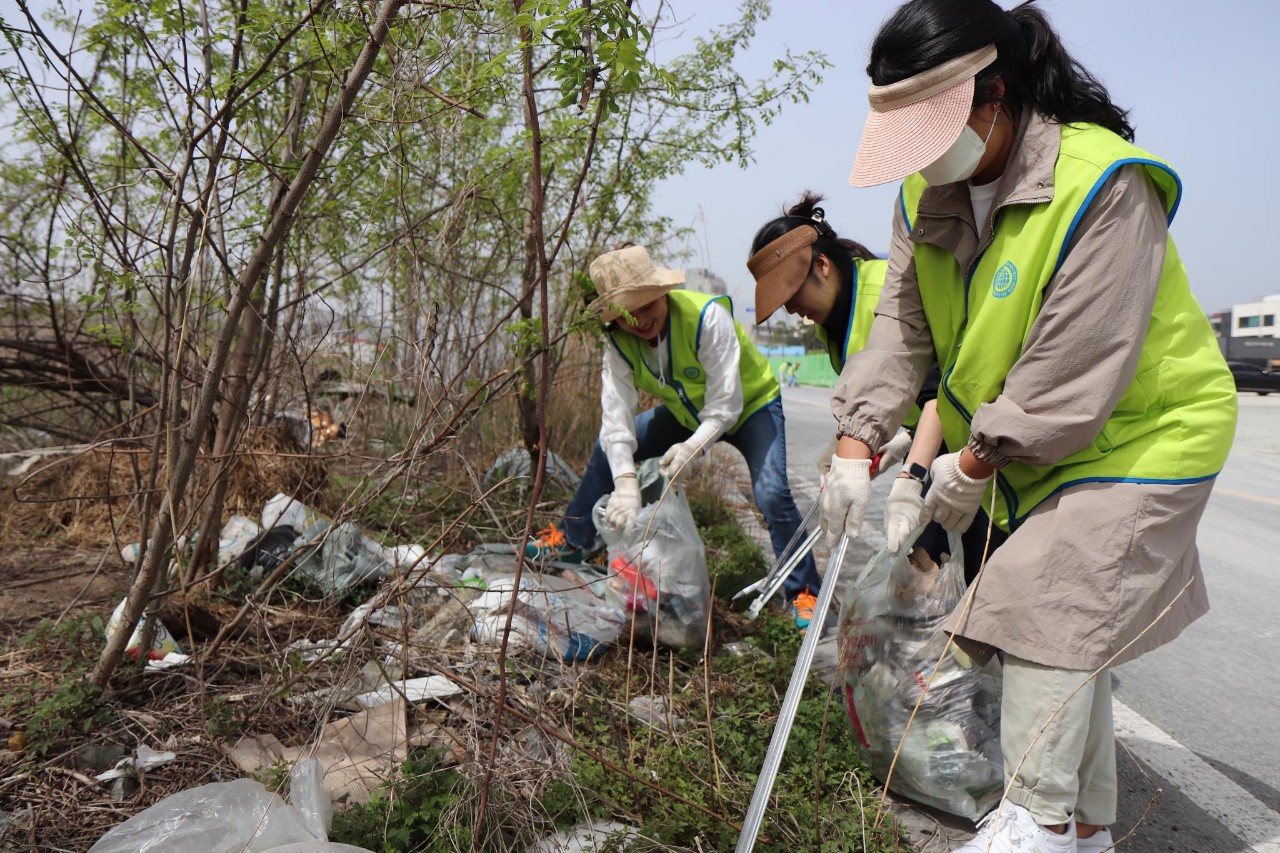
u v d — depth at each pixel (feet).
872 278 8.68
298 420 12.17
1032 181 5.59
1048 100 5.69
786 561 9.95
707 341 10.67
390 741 7.18
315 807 5.83
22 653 8.87
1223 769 8.38
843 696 7.92
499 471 14.06
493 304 12.30
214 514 9.86
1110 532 5.49
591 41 5.51
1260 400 63.00
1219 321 214.28
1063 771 5.64
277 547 10.87
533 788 6.69
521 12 5.31
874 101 5.81
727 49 13.10
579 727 7.94
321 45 6.97
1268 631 12.42
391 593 7.34
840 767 7.48
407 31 6.99
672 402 11.30
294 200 6.91
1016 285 5.70
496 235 12.39
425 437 8.17
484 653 8.32
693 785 6.94
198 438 7.42
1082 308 5.34
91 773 6.96
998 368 5.96
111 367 12.47
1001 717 6.10
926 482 7.90
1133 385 5.62
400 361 9.48
